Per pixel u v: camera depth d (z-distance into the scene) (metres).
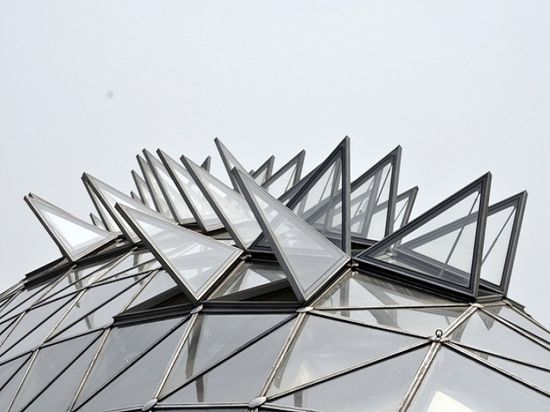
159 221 15.41
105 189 22.06
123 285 17.11
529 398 10.88
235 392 10.75
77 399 12.55
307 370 10.86
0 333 18.77
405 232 15.65
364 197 19.72
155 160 24.53
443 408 10.05
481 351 11.80
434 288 14.45
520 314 15.86
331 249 14.84
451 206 15.31
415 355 11.08
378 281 14.58
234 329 12.65
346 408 9.97
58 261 24.52
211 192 17.25
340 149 16.67
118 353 13.47
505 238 16.95
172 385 11.52
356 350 11.28
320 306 12.77
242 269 15.52
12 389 14.51
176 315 13.88
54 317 17.12
